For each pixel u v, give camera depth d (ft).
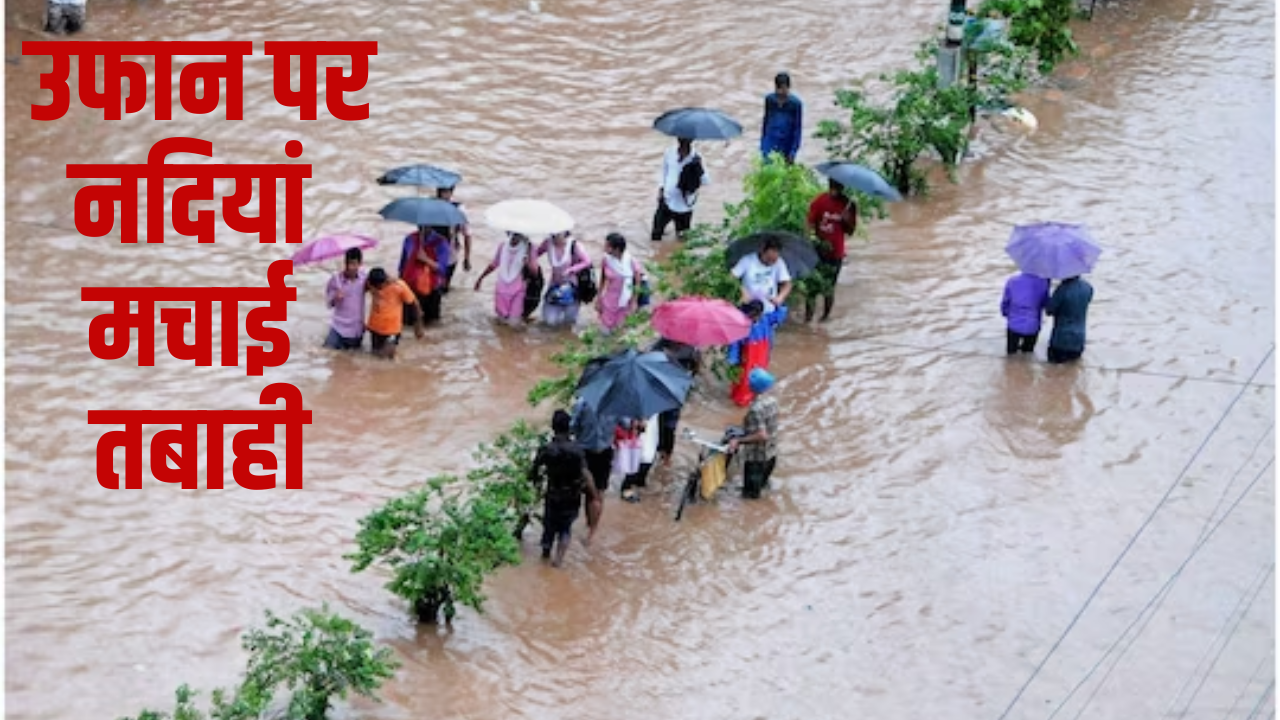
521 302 76.84
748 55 106.93
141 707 53.11
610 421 62.54
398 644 57.06
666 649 58.18
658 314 68.90
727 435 65.72
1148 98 107.24
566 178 90.79
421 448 67.72
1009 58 100.42
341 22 103.81
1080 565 63.82
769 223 77.36
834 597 61.36
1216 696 57.52
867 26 112.68
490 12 107.65
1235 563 64.28
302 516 63.05
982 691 57.31
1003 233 89.20
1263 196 95.50
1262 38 118.21
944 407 73.31
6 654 54.85
